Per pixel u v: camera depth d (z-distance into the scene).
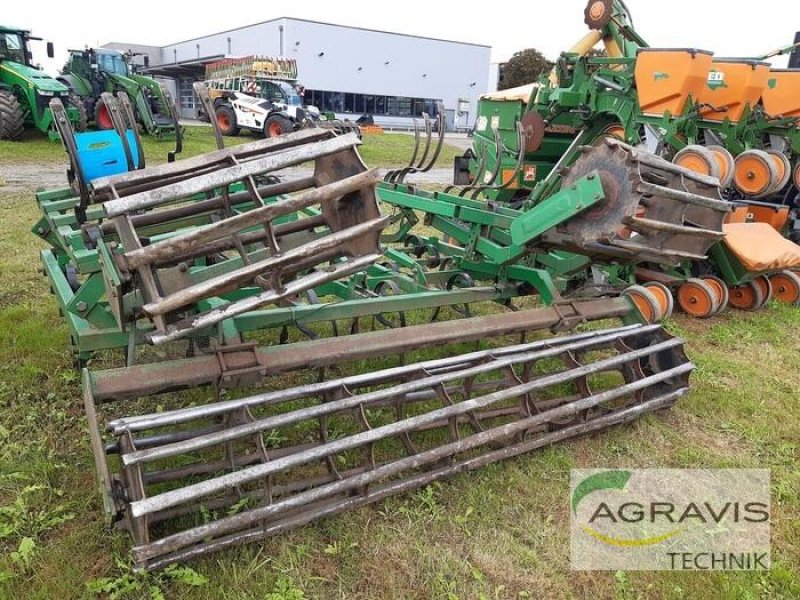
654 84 6.22
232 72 25.39
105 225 3.34
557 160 8.77
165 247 2.45
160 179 2.76
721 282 5.82
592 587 2.61
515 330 3.69
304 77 39.06
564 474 3.28
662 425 3.83
